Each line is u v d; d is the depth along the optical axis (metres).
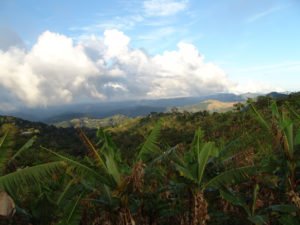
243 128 25.36
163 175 8.90
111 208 7.28
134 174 6.98
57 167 6.89
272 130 8.60
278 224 7.87
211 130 35.38
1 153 7.02
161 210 7.95
